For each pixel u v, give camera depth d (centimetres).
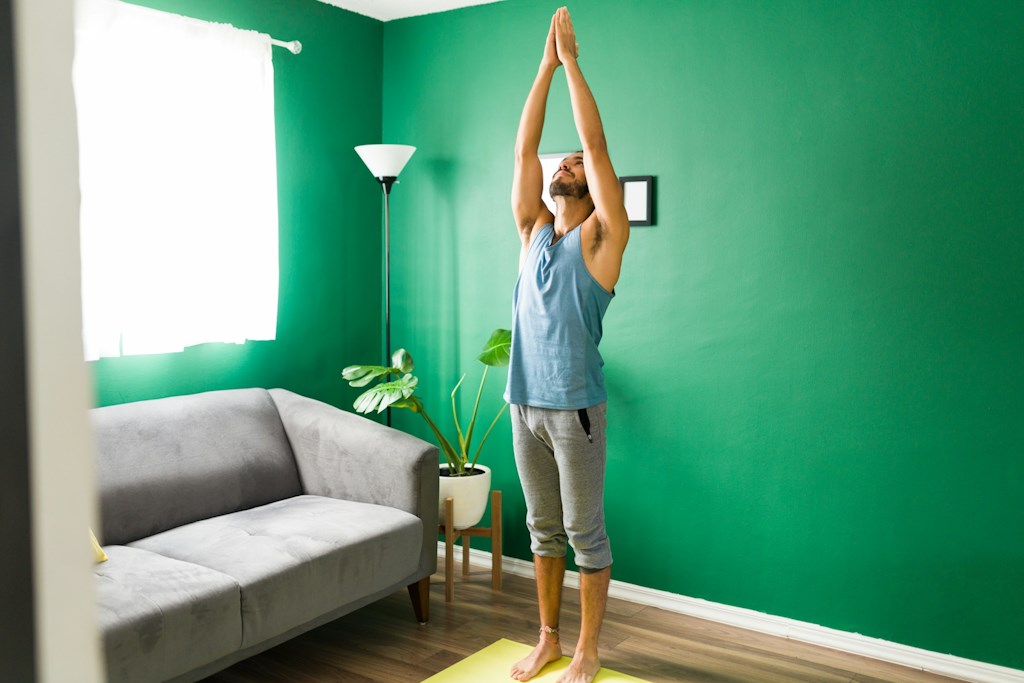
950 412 296
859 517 315
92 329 304
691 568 351
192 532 293
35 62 19
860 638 316
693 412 346
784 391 327
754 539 337
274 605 263
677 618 346
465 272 406
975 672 295
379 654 306
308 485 350
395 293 431
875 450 311
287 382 391
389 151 381
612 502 367
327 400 411
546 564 294
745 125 329
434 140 412
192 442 319
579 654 285
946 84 291
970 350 292
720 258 337
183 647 237
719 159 335
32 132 19
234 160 348
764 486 333
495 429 401
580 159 287
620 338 361
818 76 314
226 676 289
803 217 320
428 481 326
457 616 342
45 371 20
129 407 313
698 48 337
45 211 20
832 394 318
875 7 302
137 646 225
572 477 278
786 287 324
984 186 287
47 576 20
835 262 314
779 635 330
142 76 316
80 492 21
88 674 21
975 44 286
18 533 20
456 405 414
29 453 20
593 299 275
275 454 345
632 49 352
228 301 349
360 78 416
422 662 300
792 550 329
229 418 338
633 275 356
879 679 295
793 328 324
